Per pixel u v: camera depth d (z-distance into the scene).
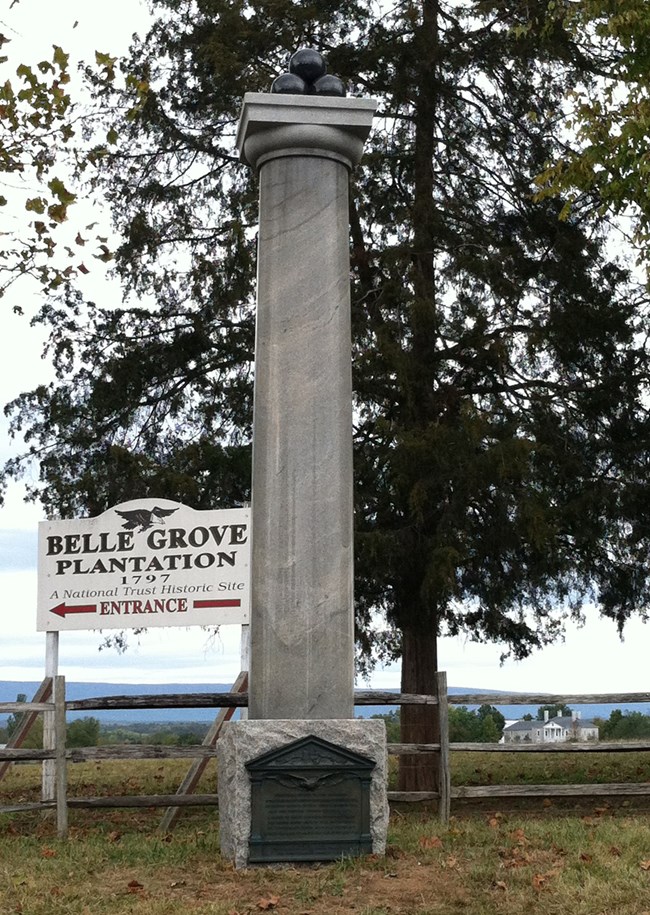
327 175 9.23
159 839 9.82
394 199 17.11
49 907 7.24
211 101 17.11
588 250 16.70
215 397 17.22
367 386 15.84
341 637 8.67
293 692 8.52
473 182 17.48
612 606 17.12
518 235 16.88
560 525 15.53
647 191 13.05
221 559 12.35
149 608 12.44
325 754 8.24
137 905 7.17
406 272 16.00
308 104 9.16
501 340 15.88
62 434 17.58
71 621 12.58
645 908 6.88
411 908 7.06
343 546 8.80
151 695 10.59
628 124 12.99
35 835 10.48
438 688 10.89
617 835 9.06
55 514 16.92
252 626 8.70
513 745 10.88
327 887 7.50
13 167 11.26
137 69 17.34
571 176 13.54
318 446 8.83
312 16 16.28
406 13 16.59
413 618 15.53
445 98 17.19
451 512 14.73
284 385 8.89
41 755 10.42
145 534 12.58
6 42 11.00
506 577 16.33
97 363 17.48
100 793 14.73
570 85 17.47
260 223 9.30
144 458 15.85
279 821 8.16
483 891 7.38
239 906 7.12
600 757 19.86
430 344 16.06
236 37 16.47
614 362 16.53
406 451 14.39
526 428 16.14
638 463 16.17
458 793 10.80
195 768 10.98
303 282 9.03
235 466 15.76
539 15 16.16
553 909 6.92
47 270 11.57
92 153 11.67
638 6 12.95
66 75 11.23
